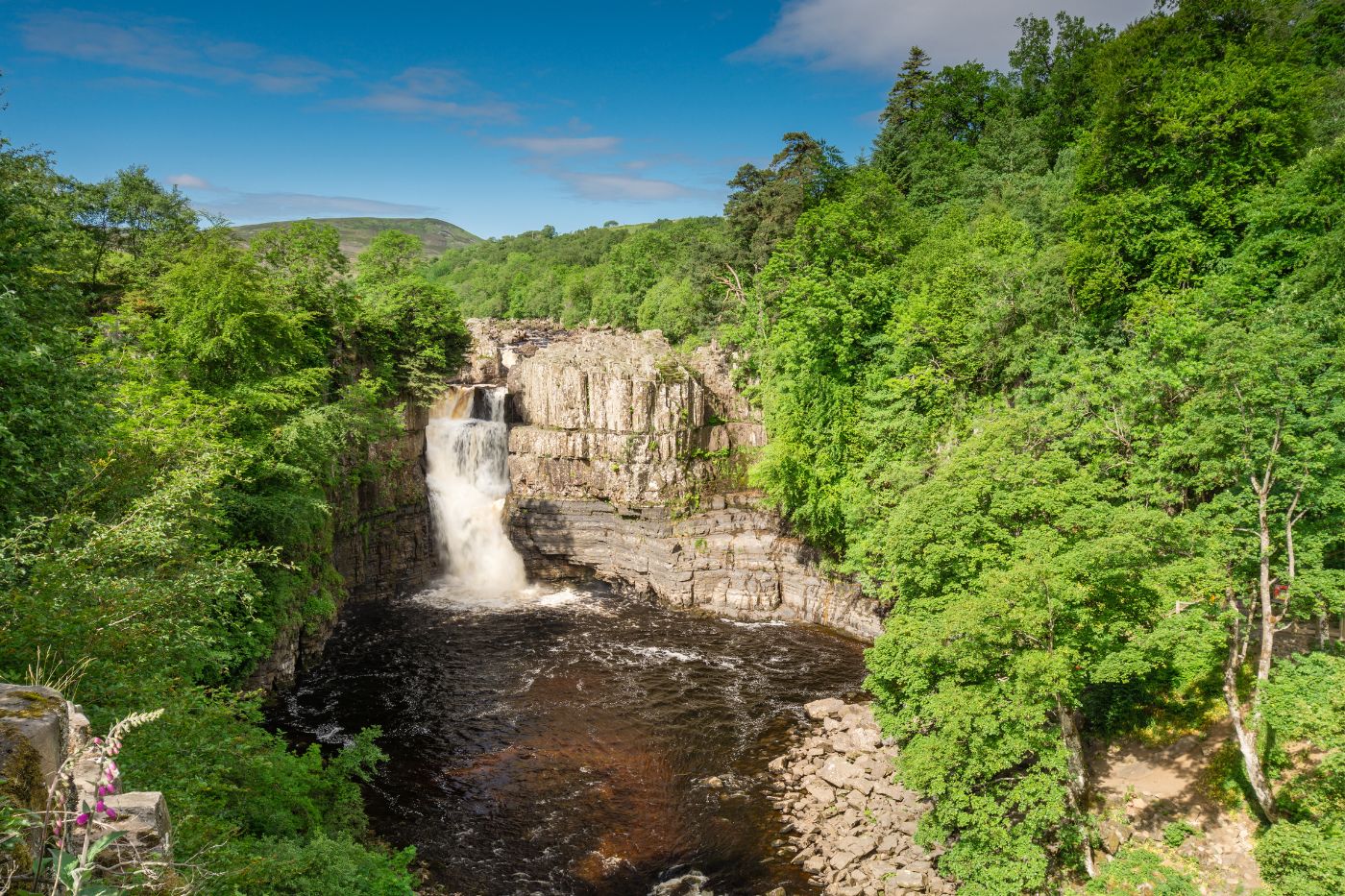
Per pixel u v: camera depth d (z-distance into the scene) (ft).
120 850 26.84
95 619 48.44
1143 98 143.95
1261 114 130.41
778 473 173.37
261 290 141.28
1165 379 105.91
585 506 204.85
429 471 212.02
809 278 165.58
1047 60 292.40
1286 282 116.26
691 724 131.64
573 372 206.18
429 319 205.36
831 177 234.99
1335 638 102.99
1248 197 132.26
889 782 110.63
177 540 66.33
